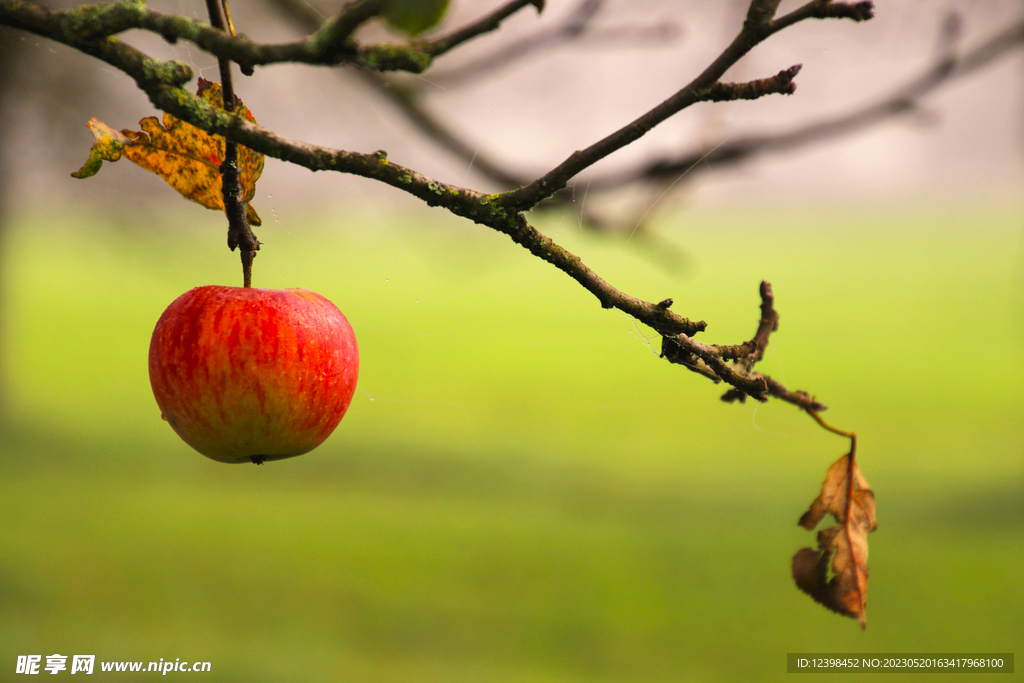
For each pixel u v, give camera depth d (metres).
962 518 8.88
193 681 4.93
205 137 1.31
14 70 7.64
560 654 5.60
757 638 6.02
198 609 6.12
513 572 7.25
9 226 12.75
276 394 1.33
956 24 2.70
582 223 3.19
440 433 13.99
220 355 1.31
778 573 7.37
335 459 11.77
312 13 3.13
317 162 0.99
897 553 7.87
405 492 10.15
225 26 1.00
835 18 0.95
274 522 8.66
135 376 16.66
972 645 5.98
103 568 6.92
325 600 6.45
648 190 3.16
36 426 12.31
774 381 1.38
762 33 0.96
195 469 10.88
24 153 8.67
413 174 1.01
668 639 5.89
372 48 0.80
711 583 7.05
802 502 9.85
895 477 10.67
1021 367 18.27
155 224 9.52
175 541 7.85
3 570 6.64
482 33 0.82
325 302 1.47
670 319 1.14
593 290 1.12
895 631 6.22
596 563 7.56
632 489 10.47
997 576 7.20
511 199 1.04
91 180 8.89
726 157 2.95
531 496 10.06
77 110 8.23
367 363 17.72
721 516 9.21
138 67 0.89
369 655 5.44
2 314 12.95
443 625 6.03
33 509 8.66
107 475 10.23
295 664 5.20
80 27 0.85
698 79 0.99
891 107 2.80
